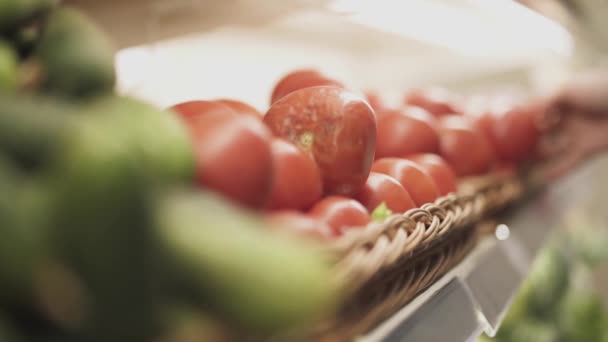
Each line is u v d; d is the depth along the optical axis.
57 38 0.32
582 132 1.18
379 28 1.32
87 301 0.18
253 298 0.18
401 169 0.54
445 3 1.01
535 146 0.91
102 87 0.32
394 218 0.41
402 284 0.41
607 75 1.16
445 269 0.50
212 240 0.19
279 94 0.59
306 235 0.38
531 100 1.11
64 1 0.47
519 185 0.83
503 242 0.62
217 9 0.69
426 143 0.62
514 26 1.24
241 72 1.45
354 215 0.44
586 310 1.22
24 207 0.18
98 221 0.17
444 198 0.50
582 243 1.50
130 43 0.62
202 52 1.27
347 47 1.67
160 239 0.18
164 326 0.19
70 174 0.18
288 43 1.50
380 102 0.65
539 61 2.04
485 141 0.76
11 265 0.18
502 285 0.54
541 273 1.17
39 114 0.21
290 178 0.42
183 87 1.21
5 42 0.33
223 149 0.34
